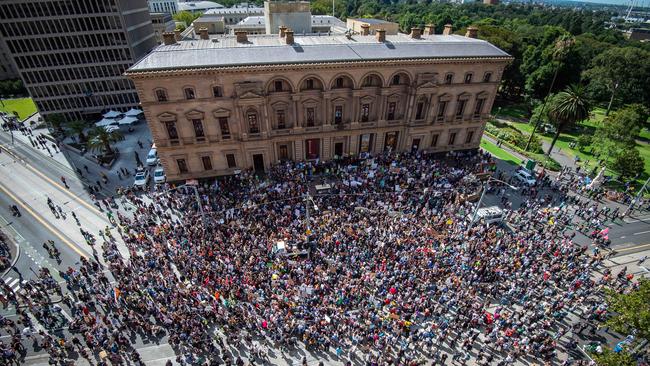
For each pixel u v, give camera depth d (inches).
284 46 2107.5
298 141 2261.3
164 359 1190.3
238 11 5743.1
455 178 2164.1
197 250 1524.4
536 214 1918.1
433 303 1346.0
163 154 2046.0
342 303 1332.4
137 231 1686.8
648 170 2642.7
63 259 1611.7
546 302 1375.5
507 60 2297.0
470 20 6658.5
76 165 2420.0
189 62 1886.1
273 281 1387.8
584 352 1251.2
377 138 2401.6
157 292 1352.1
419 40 2425.0
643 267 1630.2
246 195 1947.6
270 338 1251.2
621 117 2689.5
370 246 1558.8
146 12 3506.4
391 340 1210.6
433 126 2427.4
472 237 1673.2
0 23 2667.3
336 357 1205.7
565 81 3688.5
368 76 2172.7
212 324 1291.8
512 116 3779.5
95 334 1220.5
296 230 1659.7
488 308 1382.9
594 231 1798.7
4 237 1739.7
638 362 1119.6
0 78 4360.2
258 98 1995.6
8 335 1273.4
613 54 3754.9
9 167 2379.4
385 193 1978.3
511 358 1180.5
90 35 2920.8
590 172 2456.9
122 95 3248.0
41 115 3107.8
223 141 2102.6
